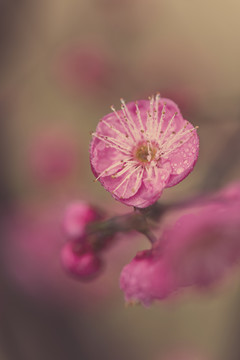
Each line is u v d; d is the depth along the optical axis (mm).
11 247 297
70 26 380
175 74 372
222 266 199
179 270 200
